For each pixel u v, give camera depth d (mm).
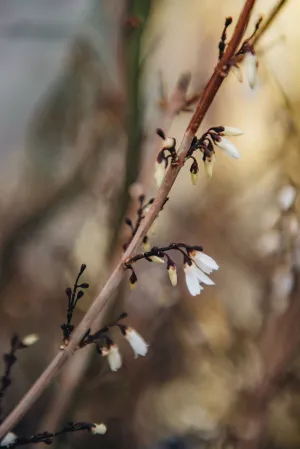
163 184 484
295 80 757
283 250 618
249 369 763
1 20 1037
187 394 915
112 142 834
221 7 1013
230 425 718
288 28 772
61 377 678
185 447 833
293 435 827
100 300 493
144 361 878
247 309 854
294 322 670
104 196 767
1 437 500
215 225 949
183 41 1079
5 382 535
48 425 642
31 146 1049
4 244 993
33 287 963
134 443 866
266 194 699
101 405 865
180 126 1038
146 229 490
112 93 772
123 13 641
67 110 969
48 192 997
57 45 1087
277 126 721
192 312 843
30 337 537
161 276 844
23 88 1132
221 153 999
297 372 752
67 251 944
